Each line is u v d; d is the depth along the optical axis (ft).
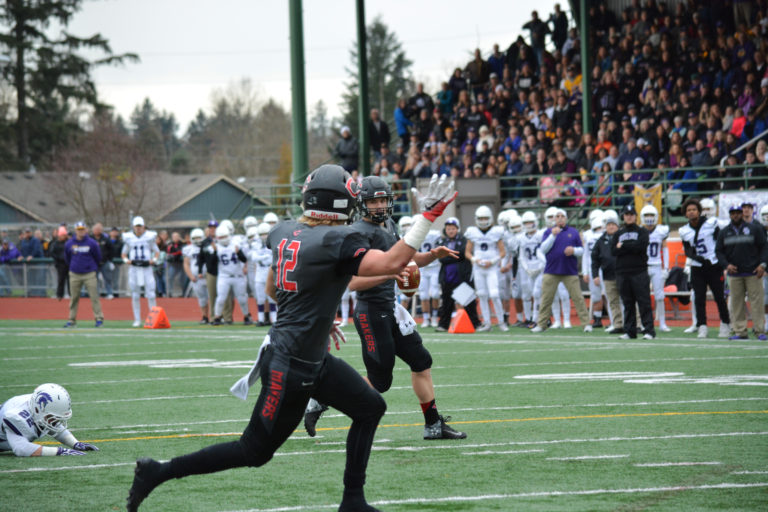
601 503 31.83
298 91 156.56
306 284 28.66
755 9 154.51
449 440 44.39
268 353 29.30
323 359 29.81
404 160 184.34
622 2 188.65
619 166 145.89
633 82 156.56
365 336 44.91
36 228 246.68
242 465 29.12
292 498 33.73
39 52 376.07
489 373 69.51
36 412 41.75
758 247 91.30
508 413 51.47
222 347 95.20
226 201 381.19
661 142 144.66
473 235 110.63
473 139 170.71
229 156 592.60
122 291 193.98
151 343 101.14
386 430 47.60
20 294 201.98
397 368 75.15
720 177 134.51
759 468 36.83
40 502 33.78
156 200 357.61
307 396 29.35
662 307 105.09
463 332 108.78
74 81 381.81
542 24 180.24
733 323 92.99
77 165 357.00
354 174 175.94
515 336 102.42
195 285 131.34
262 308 125.90
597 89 162.81
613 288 102.27
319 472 38.14
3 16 376.48
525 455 40.27
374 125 183.42
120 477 37.78
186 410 55.06
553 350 85.56
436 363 76.89
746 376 64.69
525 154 157.07
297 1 156.35
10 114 381.40
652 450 40.57
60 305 179.63
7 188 357.20
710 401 53.88
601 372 68.54
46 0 375.25
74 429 49.19
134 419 52.11
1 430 41.98
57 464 40.45
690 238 94.89
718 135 135.23
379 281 37.45
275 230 30.32
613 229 100.58
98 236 144.46
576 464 38.17
